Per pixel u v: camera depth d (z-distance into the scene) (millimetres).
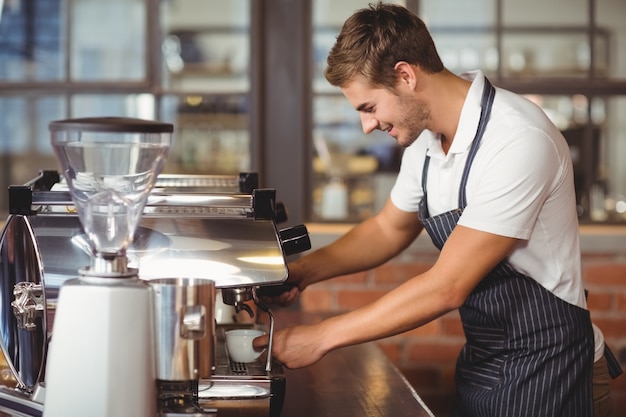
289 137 3877
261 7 3836
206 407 1623
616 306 3701
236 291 1662
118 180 1347
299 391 2010
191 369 1382
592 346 2064
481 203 1871
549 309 2012
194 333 1388
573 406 2035
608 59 4035
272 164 3885
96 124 1320
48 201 1648
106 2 4223
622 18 4008
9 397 1515
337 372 2199
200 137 4422
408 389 2037
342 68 1929
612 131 4090
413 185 2271
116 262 1363
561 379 2018
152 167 1366
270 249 1656
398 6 1961
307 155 3939
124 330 1312
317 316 2844
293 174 3889
